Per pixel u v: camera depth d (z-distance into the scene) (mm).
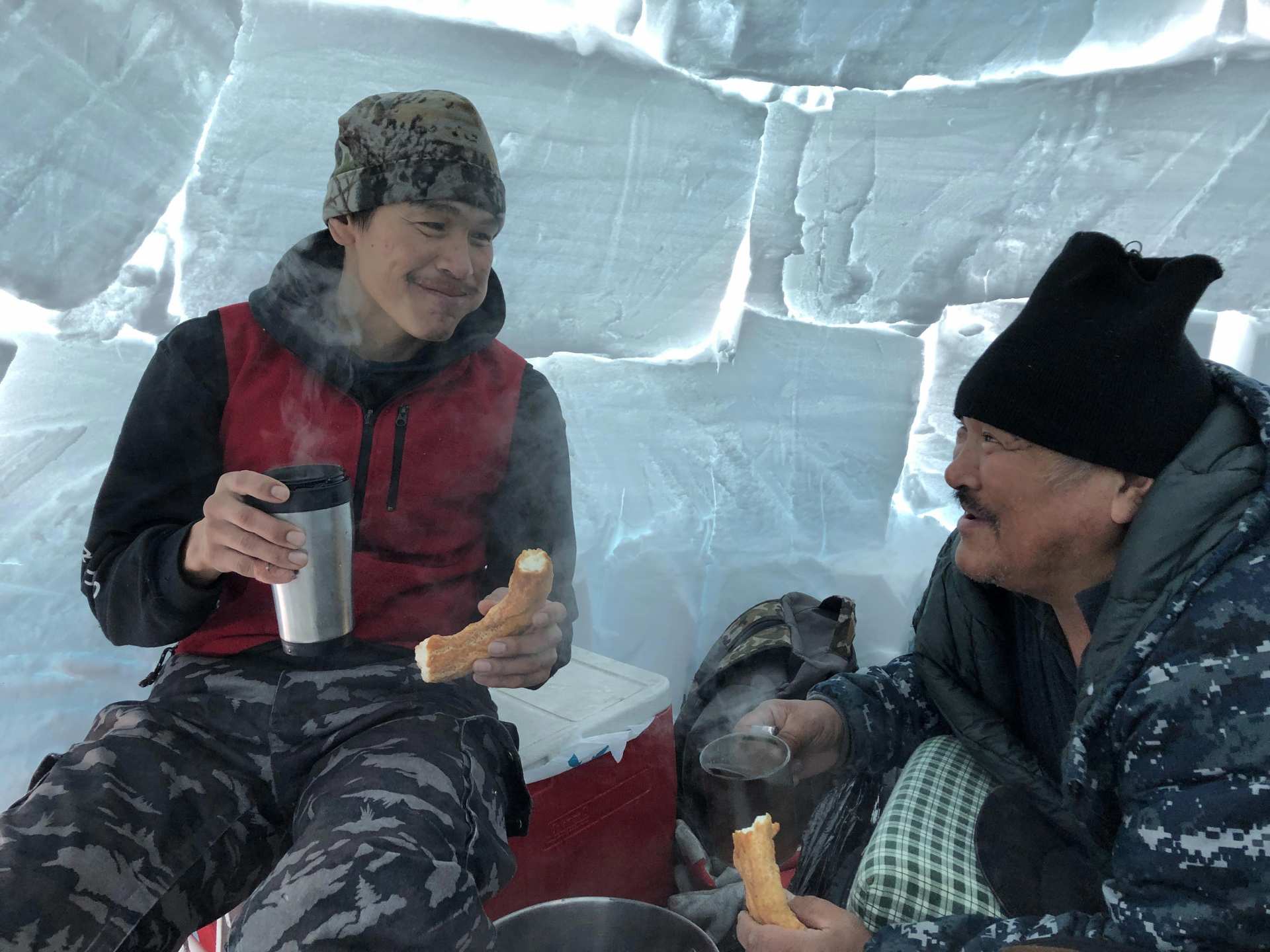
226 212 1699
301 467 1133
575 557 1440
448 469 1330
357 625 1300
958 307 2232
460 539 1354
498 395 1387
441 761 1100
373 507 1299
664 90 1866
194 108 1605
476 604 1392
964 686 1375
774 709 1439
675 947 1203
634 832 1575
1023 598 1263
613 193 1899
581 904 1232
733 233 2029
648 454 2100
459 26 1707
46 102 1493
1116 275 948
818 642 1935
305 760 1154
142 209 1630
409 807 1006
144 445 1262
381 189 1188
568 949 1230
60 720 1653
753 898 1131
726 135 1937
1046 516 1002
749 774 1395
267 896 919
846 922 1098
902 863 1219
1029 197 2088
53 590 1672
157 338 1731
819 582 2188
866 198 2045
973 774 1369
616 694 1584
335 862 918
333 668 1251
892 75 1954
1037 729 1309
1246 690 836
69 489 1687
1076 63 2025
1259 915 815
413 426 1307
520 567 1108
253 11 1591
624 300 2004
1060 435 949
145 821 1062
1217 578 881
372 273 1241
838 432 2209
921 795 1328
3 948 923
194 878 1081
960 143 2027
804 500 2209
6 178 1505
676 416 2109
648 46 1854
